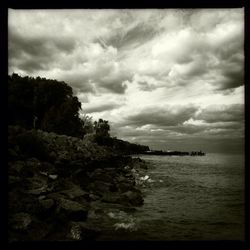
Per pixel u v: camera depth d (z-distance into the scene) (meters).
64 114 48.50
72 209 8.05
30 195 8.62
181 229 8.41
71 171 15.41
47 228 6.86
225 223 9.27
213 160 69.69
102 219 8.91
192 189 17.92
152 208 11.47
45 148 20.73
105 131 76.19
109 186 13.59
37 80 49.25
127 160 36.47
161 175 26.38
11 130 19.23
